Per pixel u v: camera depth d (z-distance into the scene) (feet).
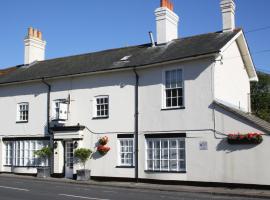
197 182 61.98
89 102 77.15
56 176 78.23
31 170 84.23
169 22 78.23
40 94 85.35
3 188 56.54
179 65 66.33
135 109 70.79
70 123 79.25
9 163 89.45
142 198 46.26
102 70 74.49
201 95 63.36
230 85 69.51
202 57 63.26
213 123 61.52
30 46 99.71
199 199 46.16
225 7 72.38
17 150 87.76
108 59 81.20
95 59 84.58
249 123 58.03
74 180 72.90
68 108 79.87
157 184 65.51
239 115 59.06
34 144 85.10
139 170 68.90
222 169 59.82
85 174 73.20
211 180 60.64
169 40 77.77
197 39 73.10
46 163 81.92
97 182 69.21
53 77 81.76
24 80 86.69
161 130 67.15
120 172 71.10
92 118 76.23
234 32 69.62
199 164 62.18
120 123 72.43
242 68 76.59
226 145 59.77
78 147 75.92
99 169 73.87
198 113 63.31
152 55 73.36
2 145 90.63
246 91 78.54
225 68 67.56
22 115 88.74
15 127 88.84
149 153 68.39
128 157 71.15
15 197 46.26
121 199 45.01
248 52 74.90
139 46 82.89
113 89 74.18
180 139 64.85
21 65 101.65
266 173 55.67
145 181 67.77
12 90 90.89
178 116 65.46
